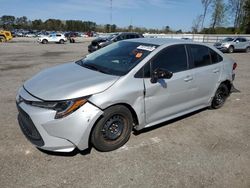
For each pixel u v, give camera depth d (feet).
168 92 13.56
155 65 13.03
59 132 10.28
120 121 11.97
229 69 18.28
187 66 14.80
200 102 16.35
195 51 15.57
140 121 12.60
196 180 10.23
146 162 11.25
